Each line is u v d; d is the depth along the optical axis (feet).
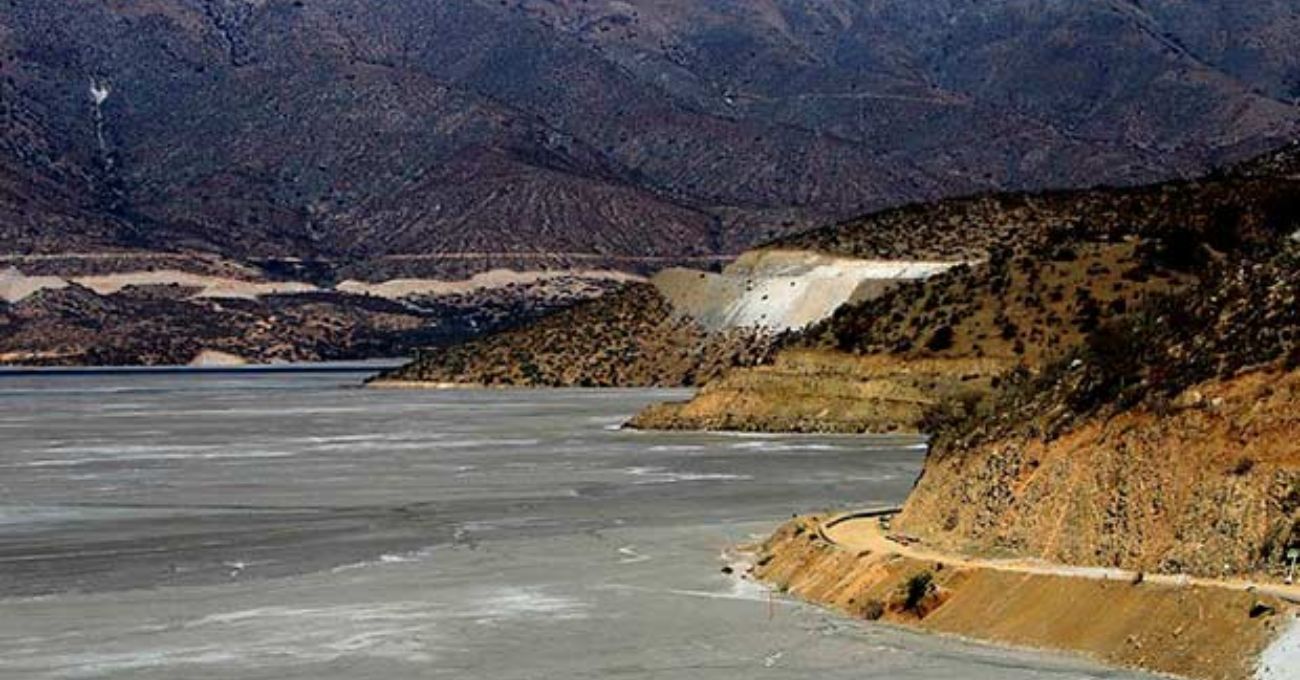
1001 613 161.07
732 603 184.03
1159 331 183.62
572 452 387.55
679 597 188.85
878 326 446.19
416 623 178.60
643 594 191.62
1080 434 175.73
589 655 161.27
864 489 291.99
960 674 146.72
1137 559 161.07
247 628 178.40
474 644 167.63
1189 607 146.00
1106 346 188.75
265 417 558.56
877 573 177.78
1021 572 163.43
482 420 517.96
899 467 330.54
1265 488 154.10
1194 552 156.25
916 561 174.50
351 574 212.23
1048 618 156.56
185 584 207.00
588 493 297.12
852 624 169.48
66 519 273.95
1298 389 158.71
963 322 426.10
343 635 173.37
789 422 435.94
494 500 289.53
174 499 300.40
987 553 176.76
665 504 277.03
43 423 545.03
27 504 295.89
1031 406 189.06
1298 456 154.30
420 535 246.88
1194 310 182.19
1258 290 175.22
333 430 484.74
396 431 475.31
